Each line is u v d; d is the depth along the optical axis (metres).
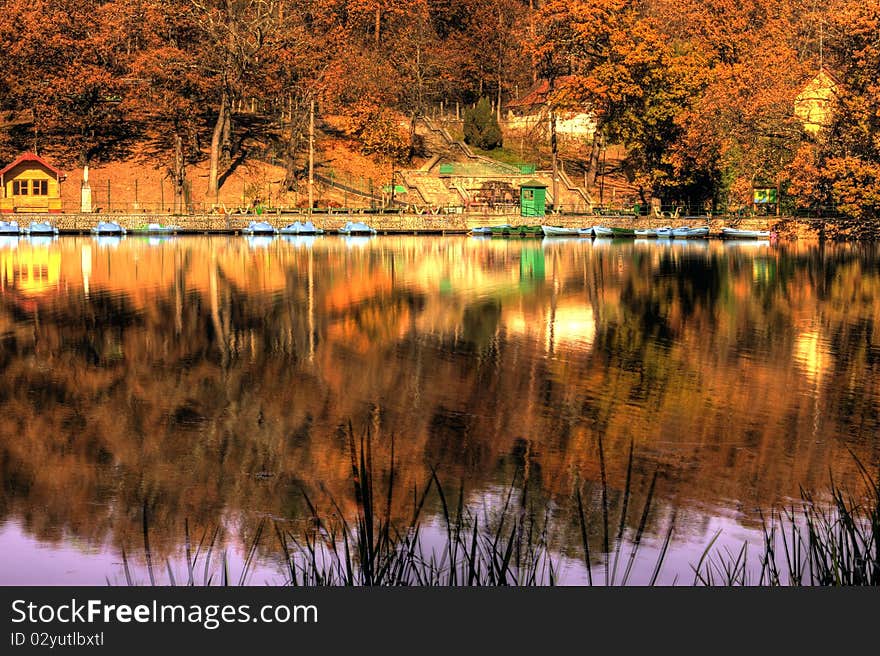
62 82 102.81
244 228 99.38
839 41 88.25
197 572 13.97
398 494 17.52
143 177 111.00
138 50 112.94
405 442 21.45
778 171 91.81
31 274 57.81
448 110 148.88
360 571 11.13
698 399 25.84
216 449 20.91
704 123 92.00
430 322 40.41
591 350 33.66
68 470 19.41
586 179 119.06
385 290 51.62
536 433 22.17
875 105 81.69
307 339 35.97
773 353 33.03
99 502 17.47
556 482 18.33
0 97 108.25
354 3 119.50
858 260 71.00
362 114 112.12
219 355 32.66
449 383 27.94
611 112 109.62
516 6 146.38
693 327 39.12
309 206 103.38
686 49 115.44
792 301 47.38
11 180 98.88
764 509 16.70
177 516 16.58
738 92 91.31
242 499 17.42
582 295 49.78
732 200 104.44
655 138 107.00
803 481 18.47
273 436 22.06
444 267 65.12
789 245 87.62
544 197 108.38
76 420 23.61
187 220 98.25
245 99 121.06
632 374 29.33
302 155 118.94
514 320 41.06
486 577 11.54
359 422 23.36
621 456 20.23
